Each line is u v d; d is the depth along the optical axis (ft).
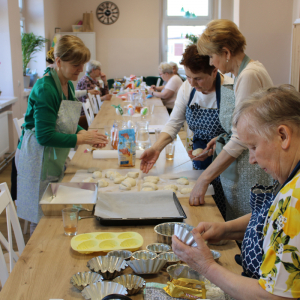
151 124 11.31
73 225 4.06
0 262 4.11
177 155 7.62
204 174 5.07
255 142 2.58
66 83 6.72
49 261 3.55
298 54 17.81
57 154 6.64
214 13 30.17
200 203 5.00
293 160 2.44
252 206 3.27
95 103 17.21
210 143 6.32
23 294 3.03
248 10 18.48
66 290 3.10
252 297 2.38
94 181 5.82
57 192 5.03
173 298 3.02
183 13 30.12
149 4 28.99
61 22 28.91
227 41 4.99
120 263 3.32
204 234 3.70
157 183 5.87
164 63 18.62
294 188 2.26
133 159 6.77
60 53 6.13
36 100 6.08
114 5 28.91
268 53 18.84
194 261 2.81
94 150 7.45
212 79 6.10
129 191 5.28
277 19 18.49
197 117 6.79
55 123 6.33
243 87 4.99
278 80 19.13
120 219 4.25
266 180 5.42
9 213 4.79
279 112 2.43
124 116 12.71
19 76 18.17
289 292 2.19
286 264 2.18
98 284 2.98
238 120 2.69
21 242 4.93
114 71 30.04
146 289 3.09
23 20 22.91
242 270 3.43
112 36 29.43
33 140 6.52
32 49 20.86
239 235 3.79
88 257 3.64
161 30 30.55
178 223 4.03
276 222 2.29
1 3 16.38
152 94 19.01
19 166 6.78
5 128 15.78
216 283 2.66
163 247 3.74
